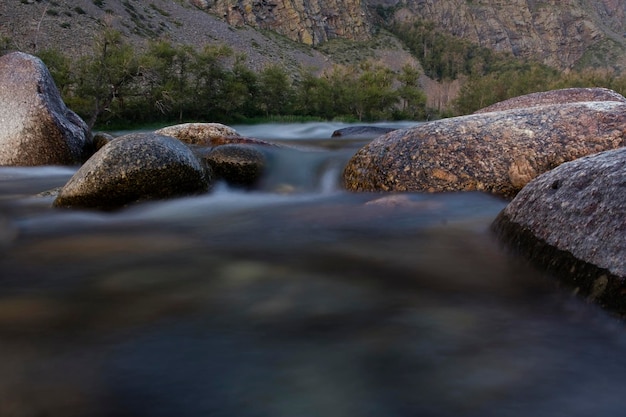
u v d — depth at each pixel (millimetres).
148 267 3312
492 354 2098
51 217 4898
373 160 5516
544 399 1792
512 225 3377
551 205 3037
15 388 1872
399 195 4973
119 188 5180
